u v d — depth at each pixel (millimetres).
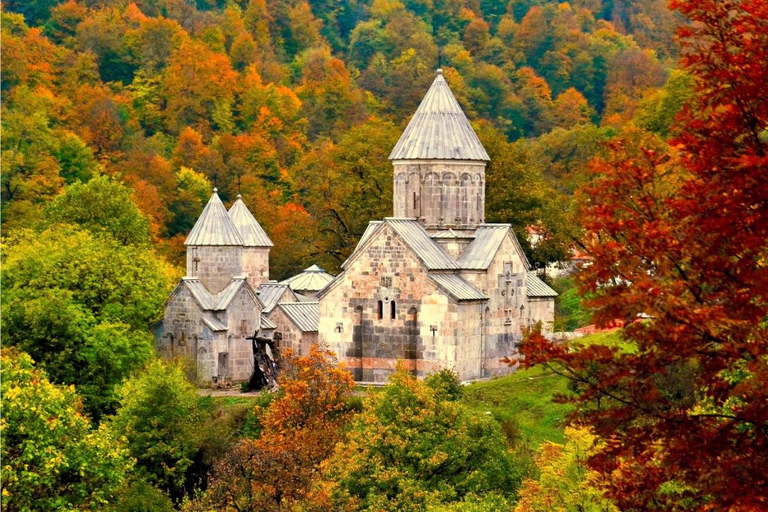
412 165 137500
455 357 128875
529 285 144500
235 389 137875
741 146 40844
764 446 39500
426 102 140625
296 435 99875
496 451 92438
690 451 39656
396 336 131750
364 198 195875
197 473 109812
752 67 40188
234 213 163250
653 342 39625
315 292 169875
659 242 40688
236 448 89188
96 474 83625
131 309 136875
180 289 145250
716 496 39031
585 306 40312
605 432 40594
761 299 40250
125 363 128000
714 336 39125
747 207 40062
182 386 114625
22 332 125000
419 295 130625
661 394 41531
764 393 39312
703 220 40312
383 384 132125
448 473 91125
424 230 135750
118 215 182750
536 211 176750
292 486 85375
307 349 146500
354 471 89625
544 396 117938
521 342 42062
